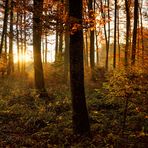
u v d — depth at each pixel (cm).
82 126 1385
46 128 1551
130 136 1366
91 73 3120
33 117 1730
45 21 1464
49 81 3186
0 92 2573
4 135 1480
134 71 1407
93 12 1410
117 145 1279
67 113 1817
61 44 3594
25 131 1569
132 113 1714
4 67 3594
